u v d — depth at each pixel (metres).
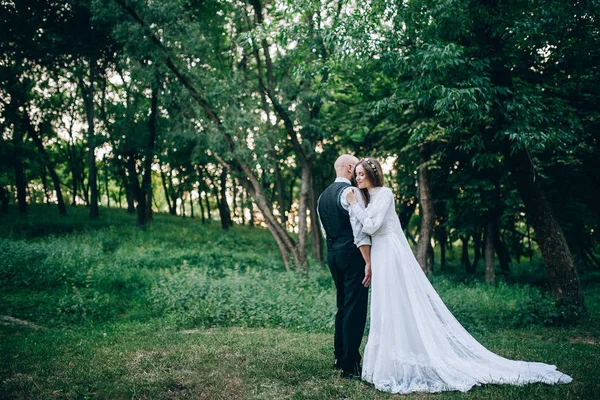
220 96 14.12
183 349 5.26
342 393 3.68
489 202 15.08
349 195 4.14
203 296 9.02
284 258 15.12
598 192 14.76
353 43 8.21
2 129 22.11
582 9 7.44
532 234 24.61
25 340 6.02
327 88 11.46
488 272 15.86
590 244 18.69
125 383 3.85
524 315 8.25
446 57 7.38
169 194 41.50
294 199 36.09
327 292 10.30
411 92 8.55
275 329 7.58
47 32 18.72
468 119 8.67
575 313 8.15
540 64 10.72
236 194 36.75
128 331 7.27
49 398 3.52
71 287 10.09
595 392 3.52
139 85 15.45
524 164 8.79
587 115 11.72
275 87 16.02
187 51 14.06
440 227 19.34
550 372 4.02
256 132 14.70
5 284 9.88
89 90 23.12
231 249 19.64
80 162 35.16
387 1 7.96
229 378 4.06
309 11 10.18
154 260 14.48
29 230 20.00
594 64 10.77
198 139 15.30
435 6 7.59
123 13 14.04
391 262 4.11
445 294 10.36
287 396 3.61
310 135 16.52
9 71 20.97
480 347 4.20
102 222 23.44
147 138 21.42
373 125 17.38
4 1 18.02
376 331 4.05
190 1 16.11
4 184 25.70
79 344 5.70
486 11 7.82
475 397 3.46
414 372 3.85
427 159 13.90
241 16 15.89
